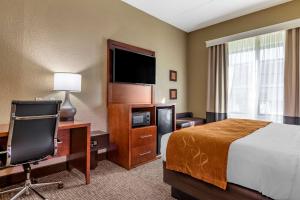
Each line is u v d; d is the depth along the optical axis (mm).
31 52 2252
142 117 2871
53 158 2430
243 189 1336
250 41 3678
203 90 4414
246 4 3328
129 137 2602
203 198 1562
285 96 3174
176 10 3562
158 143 3131
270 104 3414
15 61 2139
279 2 3248
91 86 2830
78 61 2678
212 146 1501
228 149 1411
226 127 2090
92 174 2395
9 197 1833
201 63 4445
